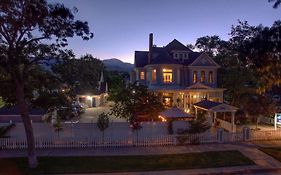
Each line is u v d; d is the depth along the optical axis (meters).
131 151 23.70
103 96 66.94
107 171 18.81
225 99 45.97
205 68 44.62
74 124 26.83
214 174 18.73
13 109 35.00
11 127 26.70
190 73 44.44
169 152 23.44
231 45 48.62
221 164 20.52
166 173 18.59
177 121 27.75
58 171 18.73
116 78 77.50
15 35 18.53
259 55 22.05
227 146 25.41
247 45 22.67
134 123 27.06
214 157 22.11
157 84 42.81
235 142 26.91
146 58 48.66
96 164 20.16
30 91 23.09
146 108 30.48
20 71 20.03
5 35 18.45
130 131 27.09
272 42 20.75
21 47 19.16
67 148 24.62
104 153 23.06
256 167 19.98
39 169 19.08
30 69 21.45
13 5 17.55
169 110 29.67
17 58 19.02
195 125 27.23
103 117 26.97
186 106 42.88
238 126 35.53
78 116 44.22
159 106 31.20
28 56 20.00
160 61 42.88
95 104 61.34
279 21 21.17
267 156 22.50
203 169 19.47
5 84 20.84
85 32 19.73
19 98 19.86
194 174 18.50
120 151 23.72
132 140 25.47
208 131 27.92
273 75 24.31
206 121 28.94
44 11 18.30
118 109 31.53
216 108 32.12
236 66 43.66
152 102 30.95
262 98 34.91
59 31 19.33
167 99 42.97
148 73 44.84
